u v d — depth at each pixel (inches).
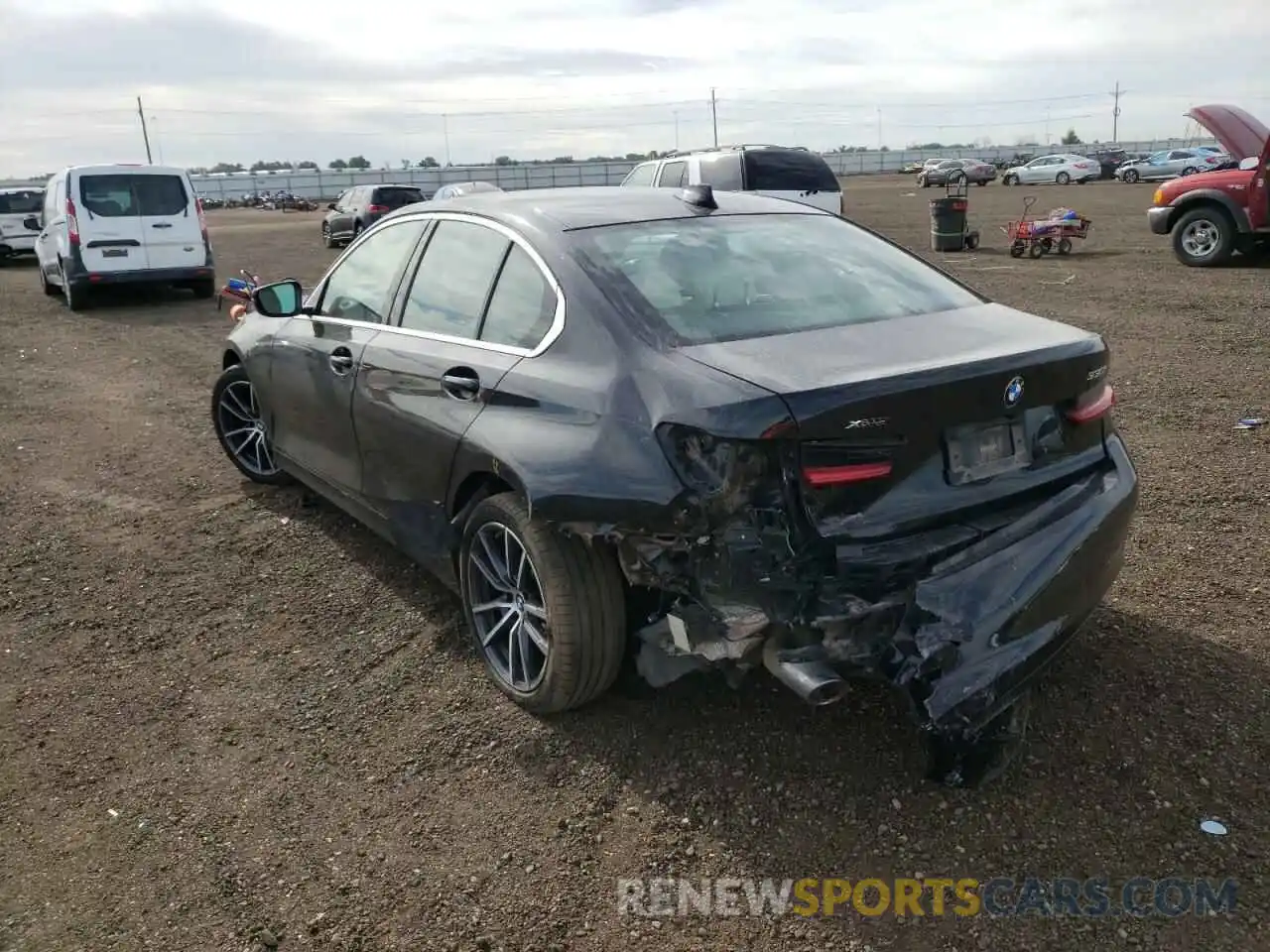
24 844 118.3
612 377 121.3
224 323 515.8
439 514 150.9
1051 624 115.2
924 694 106.1
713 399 108.3
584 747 131.3
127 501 234.8
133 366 406.3
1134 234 784.3
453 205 165.0
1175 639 148.6
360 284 181.5
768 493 105.8
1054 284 517.3
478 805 121.9
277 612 174.1
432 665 153.8
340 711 143.3
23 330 510.0
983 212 1103.6
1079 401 126.6
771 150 574.9
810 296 136.6
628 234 143.0
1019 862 108.3
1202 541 182.4
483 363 140.2
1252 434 243.3
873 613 106.1
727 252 143.8
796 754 127.3
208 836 118.5
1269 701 132.6
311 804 123.4
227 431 238.1
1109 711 131.7
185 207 586.9
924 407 109.0
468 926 103.6
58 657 161.8
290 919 105.3
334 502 193.2
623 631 129.9
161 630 169.5
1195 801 115.4
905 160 3927.2
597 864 111.5
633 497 113.0
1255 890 103.0
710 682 143.3
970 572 110.4
